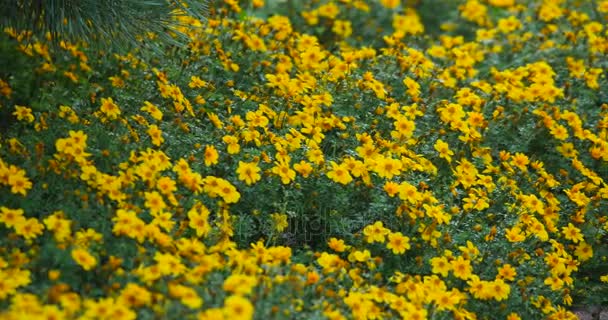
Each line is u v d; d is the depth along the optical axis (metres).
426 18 12.52
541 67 9.73
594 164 8.92
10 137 7.13
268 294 5.91
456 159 8.33
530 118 9.17
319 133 7.85
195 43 8.84
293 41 9.72
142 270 5.89
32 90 7.70
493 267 7.16
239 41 9.30
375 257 7.10
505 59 11.05
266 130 7.77
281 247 6.50
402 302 6.23
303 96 8.41
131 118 7.58
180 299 5.58
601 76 10.10
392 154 7.91
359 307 6.07
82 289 5.95
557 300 7.45
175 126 7.53
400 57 9.40
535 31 11.61
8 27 7.39
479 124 8.63
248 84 8.95
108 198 6.60
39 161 6.62
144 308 5.64
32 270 5.98
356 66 9.12
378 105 8.68
